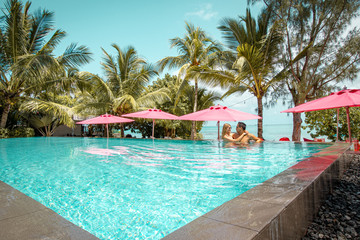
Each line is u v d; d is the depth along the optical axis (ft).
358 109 37.60
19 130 47.67
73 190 10.64
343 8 33.27
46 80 46.01
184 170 14.61
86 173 14.15
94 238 4.40
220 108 29.94
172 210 8.02
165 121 53.83
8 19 40.29
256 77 39.01
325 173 10.25
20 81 43.55
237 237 4.03
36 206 6.09
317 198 8.78
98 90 50.37
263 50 38.93
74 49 45.19
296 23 38.37
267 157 18.81
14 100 43.29
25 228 4.78
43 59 39.32
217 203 8.68
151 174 13.66
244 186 10.84
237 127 28.35
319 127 41.68
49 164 17.42
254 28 41.11
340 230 7.59
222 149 24.35
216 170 14.38
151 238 6.04
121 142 35.88
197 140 34.53
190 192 10.07
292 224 6.00
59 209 8.31
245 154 20.61
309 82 37.22
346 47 33.81
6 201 6.48
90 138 44.37
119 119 37.76
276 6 38.09
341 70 35.94
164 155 21.30
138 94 54.70
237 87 42.19
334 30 35.09
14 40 41.45
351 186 13.00
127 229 6.59
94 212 7.95
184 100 54.75
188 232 4.30
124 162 17.88
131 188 10.81
